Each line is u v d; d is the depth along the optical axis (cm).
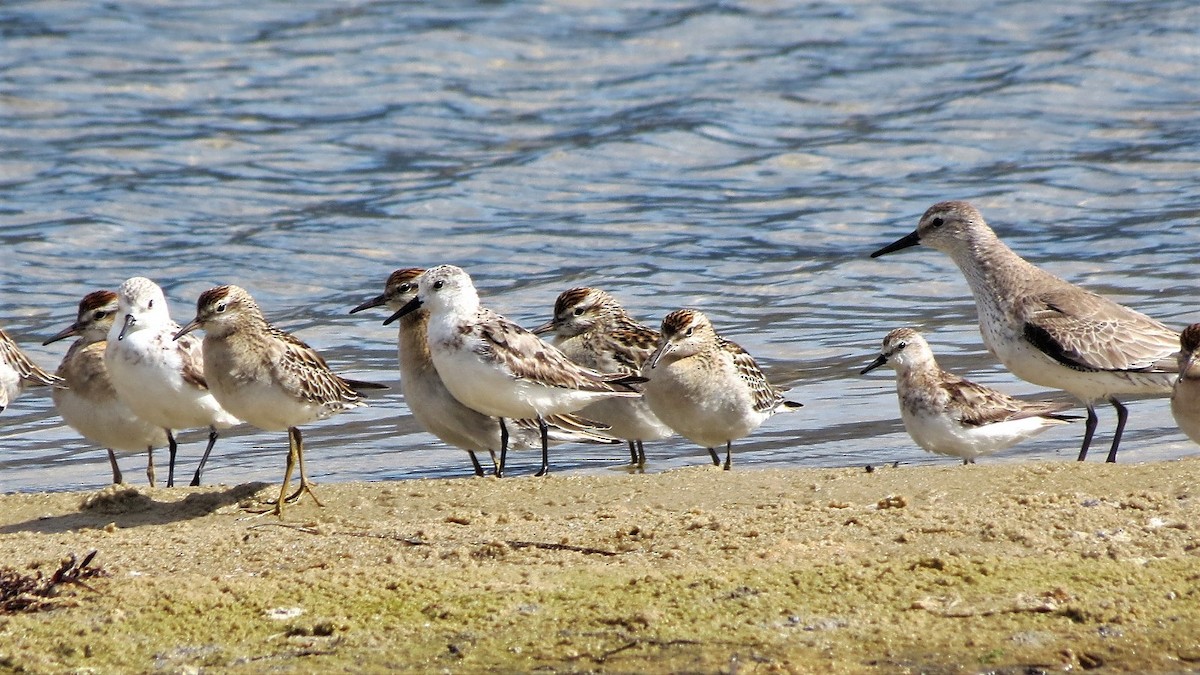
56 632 930
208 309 1344
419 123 2989
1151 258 2248
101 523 1270
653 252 2364
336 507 1282
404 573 1008
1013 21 3584
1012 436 1497
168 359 1476
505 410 1480
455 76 3259
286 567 1069
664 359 1517
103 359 1524
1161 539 1028
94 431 1542
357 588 980
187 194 2589
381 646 905
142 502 1314
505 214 2541
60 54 3328
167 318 1501
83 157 2742
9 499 1333
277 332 1402
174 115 3002
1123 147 2784
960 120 2959
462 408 1547
